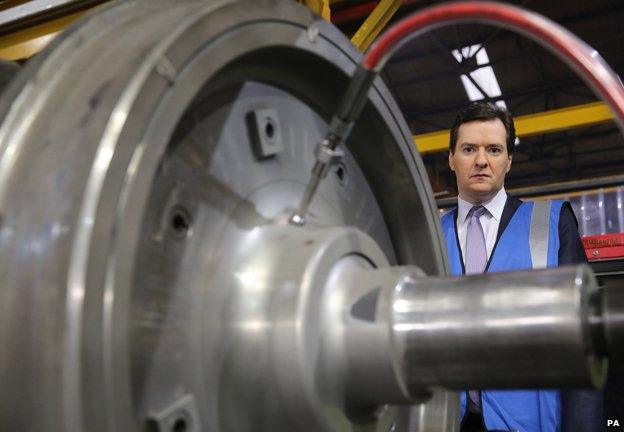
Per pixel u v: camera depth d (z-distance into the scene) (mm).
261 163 632
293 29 622
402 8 4113
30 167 459
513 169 8461
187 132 546
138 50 481
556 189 2566
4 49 1656
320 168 608
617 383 1993
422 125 7586
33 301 410
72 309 393
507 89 6887
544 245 1423
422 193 813
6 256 432
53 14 1554
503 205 1544
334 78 711
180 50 480
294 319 534
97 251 404
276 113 652
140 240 484
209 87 565
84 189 413
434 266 822
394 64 6469
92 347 395
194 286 537
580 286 498
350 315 554
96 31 556
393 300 546
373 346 539
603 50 6309
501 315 510
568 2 5707
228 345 552
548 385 511
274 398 537
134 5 607
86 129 441
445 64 6379
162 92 460
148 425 481
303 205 621
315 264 556
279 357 533
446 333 524
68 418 392
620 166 8250
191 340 528
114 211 415
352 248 599
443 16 530
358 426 589
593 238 2217
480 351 515
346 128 603
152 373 486
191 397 519
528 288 513
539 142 7746
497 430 1333
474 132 1535
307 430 538
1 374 417
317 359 538
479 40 6039
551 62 6332
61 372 392
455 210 1646
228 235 578
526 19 495
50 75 517
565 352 487
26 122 488
